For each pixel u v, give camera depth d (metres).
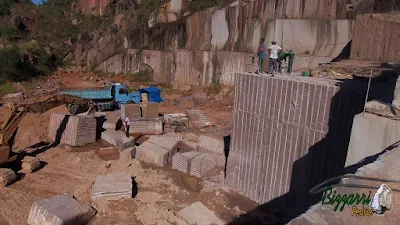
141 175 13.74
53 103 17.16
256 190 11.44
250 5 28.20
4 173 12.70
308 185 9.75
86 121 17.67
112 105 24.42
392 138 5.94
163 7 37.22
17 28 44.41
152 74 36.03
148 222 10.31
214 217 10.38
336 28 23.81
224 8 29.91
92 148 17.25
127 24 40.09
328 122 9.09
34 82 35.28
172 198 11.94
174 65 33.28
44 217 10.01
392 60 14.67
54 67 40.84
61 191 12.44
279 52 12.38
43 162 15.07
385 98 7.51
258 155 11.25
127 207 11.12
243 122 11.68
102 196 11.35
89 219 10.45
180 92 31.31
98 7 49.94
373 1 22.39
